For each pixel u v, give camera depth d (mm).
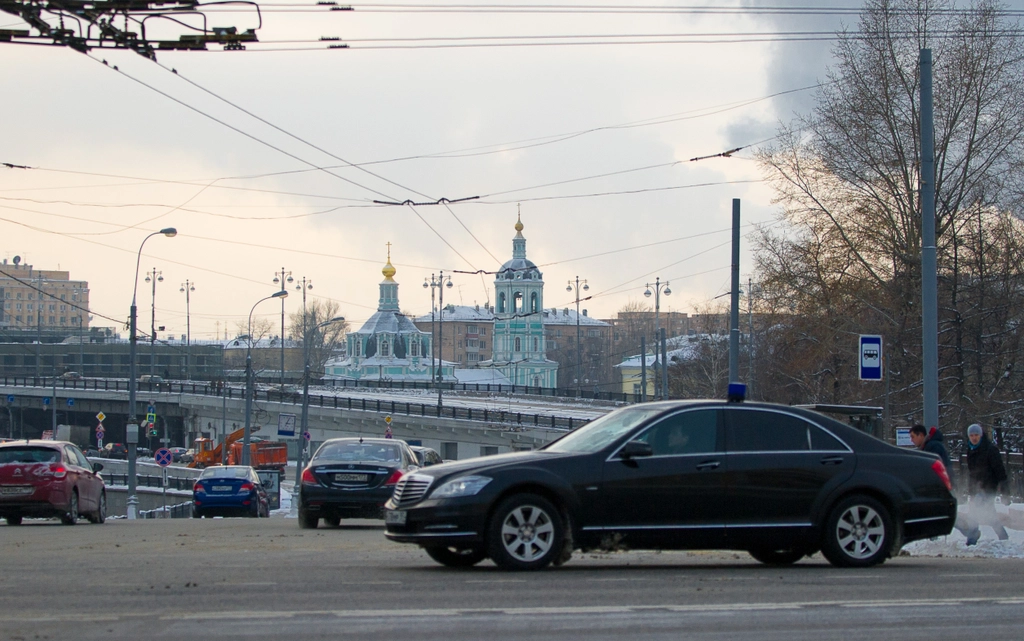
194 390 98250
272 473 52531
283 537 18641
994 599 9758
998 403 42156
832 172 44281
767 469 12102
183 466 82688
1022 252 42594
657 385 86438
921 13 43000
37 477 22641
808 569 12289
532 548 11594
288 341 179500
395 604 9188
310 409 88188
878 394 44625
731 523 11961
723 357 92438
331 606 9047
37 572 11422
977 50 41969
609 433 12289
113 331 164250
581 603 9344
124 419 111812
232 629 7984
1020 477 34312
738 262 32094
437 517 11453
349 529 22641
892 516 12492
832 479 12258
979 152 42656
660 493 11812
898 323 43875
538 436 75125
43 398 104625
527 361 138875
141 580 10688
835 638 7973
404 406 84125
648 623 8445
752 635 8047
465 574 11320
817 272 45375
